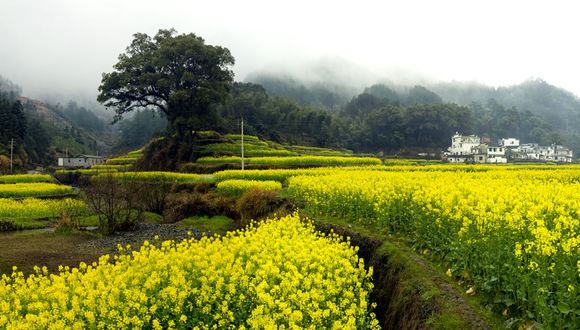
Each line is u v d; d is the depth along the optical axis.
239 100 101.56
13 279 13.94
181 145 59.59
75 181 59.47
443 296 8.28
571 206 10.35
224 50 62.19
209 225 23.77
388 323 9.49
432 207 11.68
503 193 12.09
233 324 7.44
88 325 7.47
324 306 7.53
